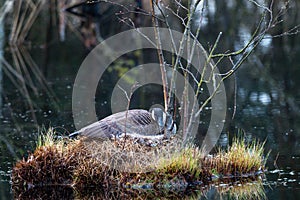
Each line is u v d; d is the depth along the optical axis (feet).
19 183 34.06
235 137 39.73
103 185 33.40
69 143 36.11
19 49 73.05
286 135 42.68
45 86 58.75
